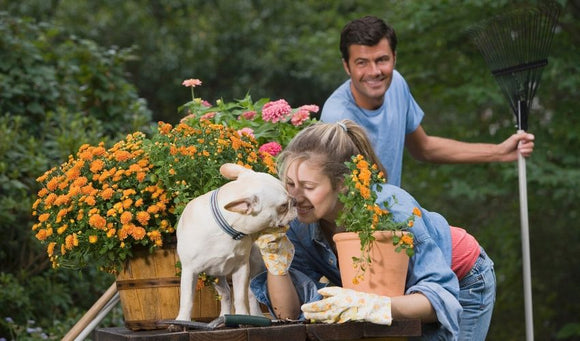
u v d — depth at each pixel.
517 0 10.03
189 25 21.36
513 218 12.79
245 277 3.46
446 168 11.08
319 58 13.95
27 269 7.33
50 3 19.61
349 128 3.80
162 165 3.77
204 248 3.35
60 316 7.37
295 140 3.71
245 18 21.52
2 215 6.97
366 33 5.37
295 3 21.97
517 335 13.73
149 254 3.73
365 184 3.38
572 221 13.62
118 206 3.65
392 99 5.70
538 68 6.12
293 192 3.60
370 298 3.30
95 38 20.00
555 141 10.89
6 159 7.28
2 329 6.96
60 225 3.79
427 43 11.30
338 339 3.31
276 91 21.31
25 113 7.98
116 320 7.38
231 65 21.47
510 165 10.47
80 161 3.87
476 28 6.58
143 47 20.56
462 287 3.94
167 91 21.11
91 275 7.64
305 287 3.79
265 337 3.24
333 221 3.79
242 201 3.25
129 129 8.55
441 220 3.91
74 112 8.27
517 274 13.25
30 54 7.95
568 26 11.27
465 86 10.94
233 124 5.16
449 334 3.63
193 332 3.18
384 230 3.41
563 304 13.87
